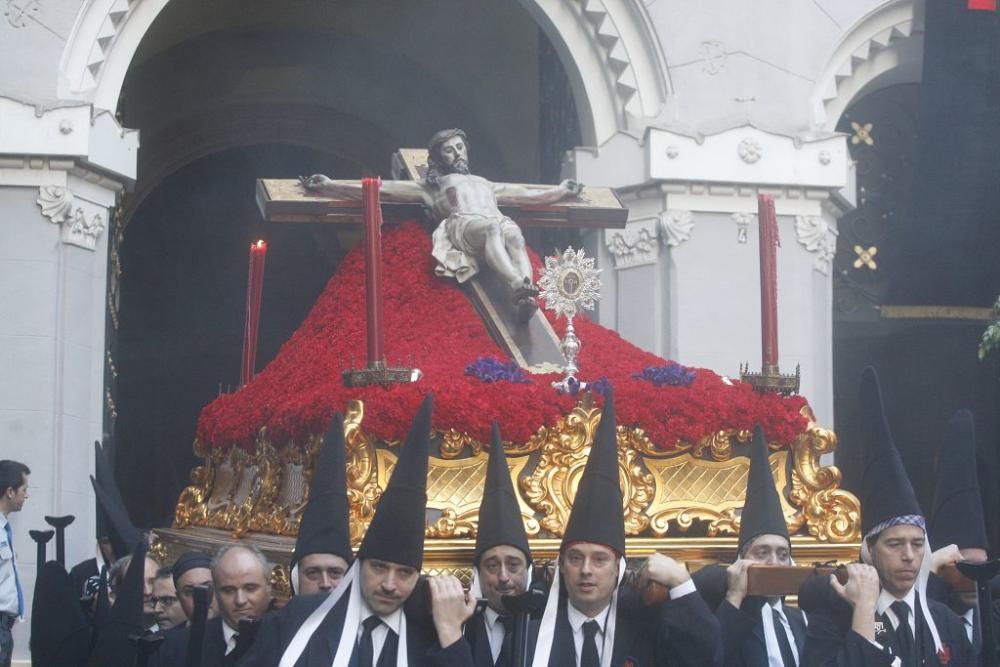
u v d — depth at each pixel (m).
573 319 6.59
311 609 3.96
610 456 4.03
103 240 10.28
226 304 17.81
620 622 4.05
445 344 6.12
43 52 9.99
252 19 15.34
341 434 4.36
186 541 7.04
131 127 15.45
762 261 6.21
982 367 13.05
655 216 10.78
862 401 4.45
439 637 3.83
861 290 12.96
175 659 4.46
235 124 15.83
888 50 11.77
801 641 4.48
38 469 9.73
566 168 11.06
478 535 4.26
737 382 6.04
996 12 11.05
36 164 9.84
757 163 10.76
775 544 4.60
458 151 6.86
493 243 6.26
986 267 12.20
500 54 15.03
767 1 11.06
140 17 10.45
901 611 4.27
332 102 15.87
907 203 11.75
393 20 15.30
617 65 10.99
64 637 4.65
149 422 17.73
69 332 9.94
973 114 11.22
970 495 4.80
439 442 5.40
